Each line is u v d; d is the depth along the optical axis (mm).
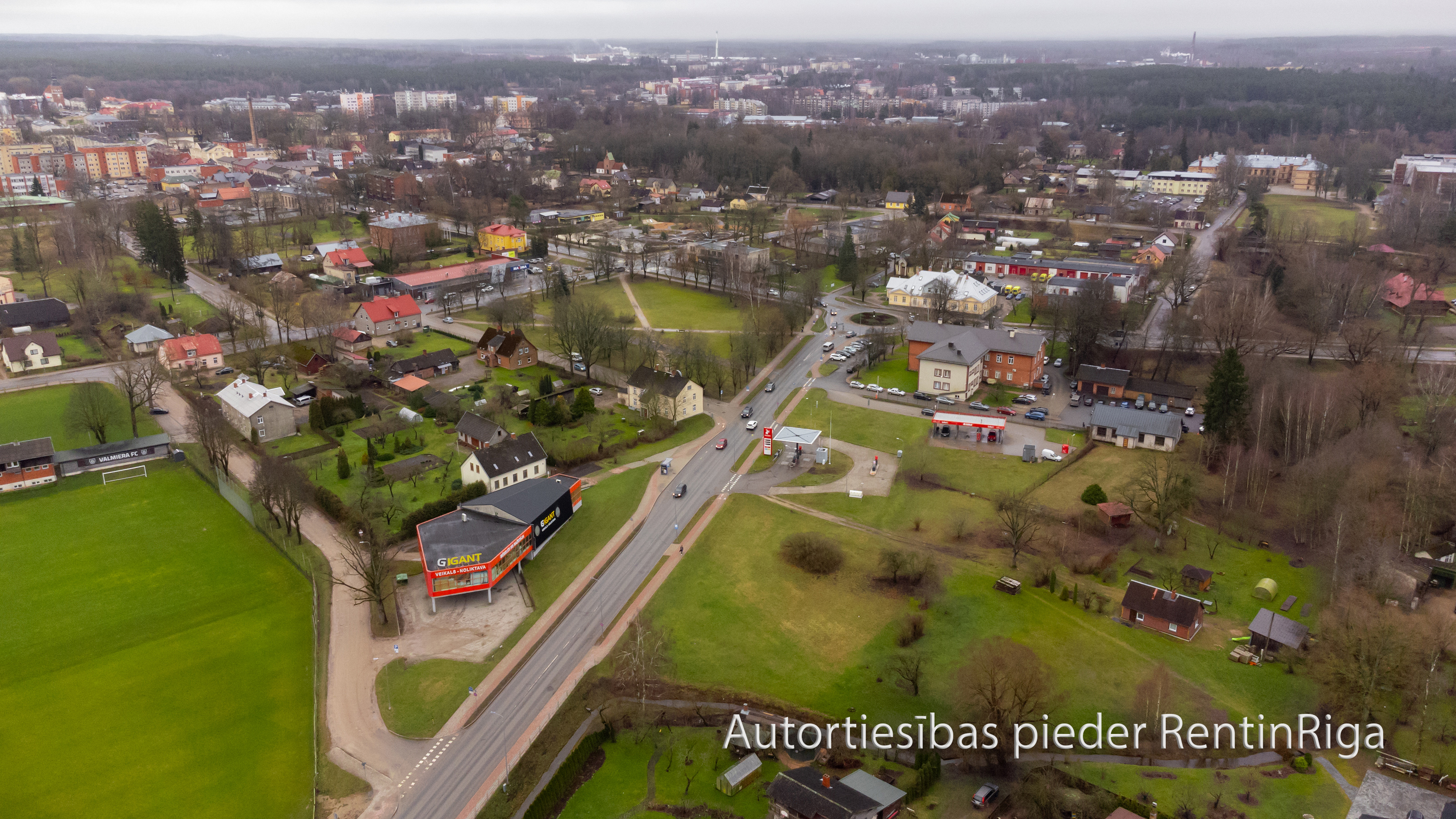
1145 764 87312
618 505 139625
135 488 145875
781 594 116875
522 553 121562
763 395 186125
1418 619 100625
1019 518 126250
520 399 180250
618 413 175375
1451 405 163125
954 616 111000
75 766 88000
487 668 102500
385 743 91125
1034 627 108375
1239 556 125875
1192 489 134500
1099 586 117625
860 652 105250
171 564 124312
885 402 182625
